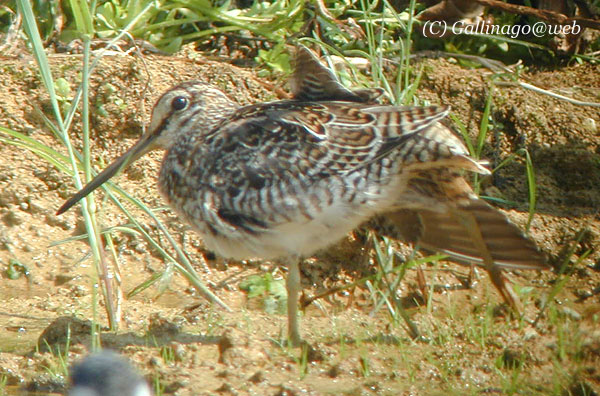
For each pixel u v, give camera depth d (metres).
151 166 11.80
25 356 9.03
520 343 9.16
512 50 13.82
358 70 12.76
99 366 4.91
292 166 8.77
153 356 8.80
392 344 9.34
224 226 8.95
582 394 8.33
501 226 9.29
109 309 9.59
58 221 11.23
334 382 8.51
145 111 12.03
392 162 8.76
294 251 9.00
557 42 13.68
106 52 12.42
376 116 8.86
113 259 10.16
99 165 11.72
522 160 12.28
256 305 10.47
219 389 8.34
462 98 12.64
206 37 13.43
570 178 12.19
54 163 10.23
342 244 11.12
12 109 11.84
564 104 12.67
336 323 9.88
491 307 10.10
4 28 12.80
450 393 8.38
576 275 10.99
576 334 9.25
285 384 8.34
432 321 9.85
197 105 9.59
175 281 10.77
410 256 10.73
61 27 12.91
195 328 9.66
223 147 9.02
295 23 13.20
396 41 13.59
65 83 11.93
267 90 12.37
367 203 8.86
